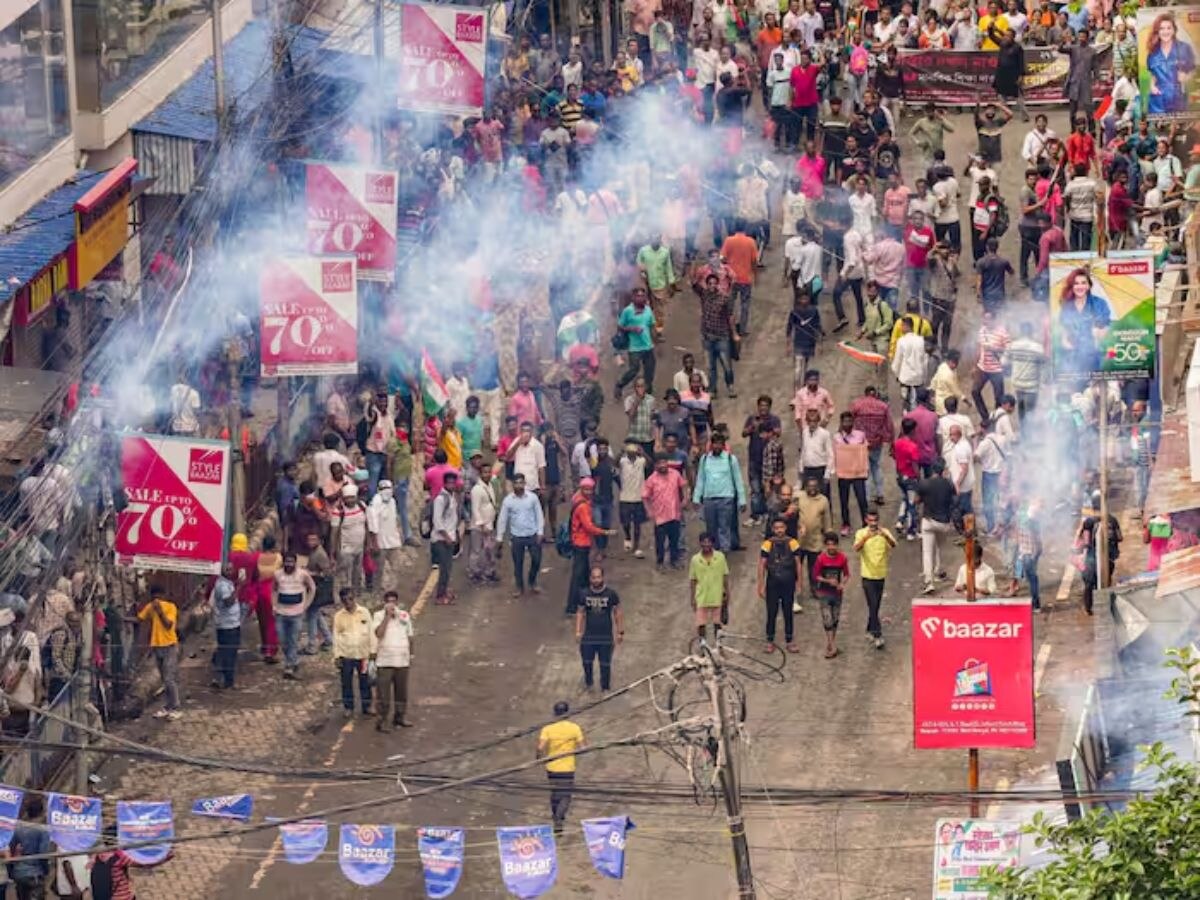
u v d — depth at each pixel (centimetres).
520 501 6294
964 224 8294
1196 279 6588
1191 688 4150
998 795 4681
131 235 6550
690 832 5406
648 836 5394
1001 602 4900
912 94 9081
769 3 9288
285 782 5584
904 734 5675
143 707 5850
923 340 6925
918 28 9256
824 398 6600
